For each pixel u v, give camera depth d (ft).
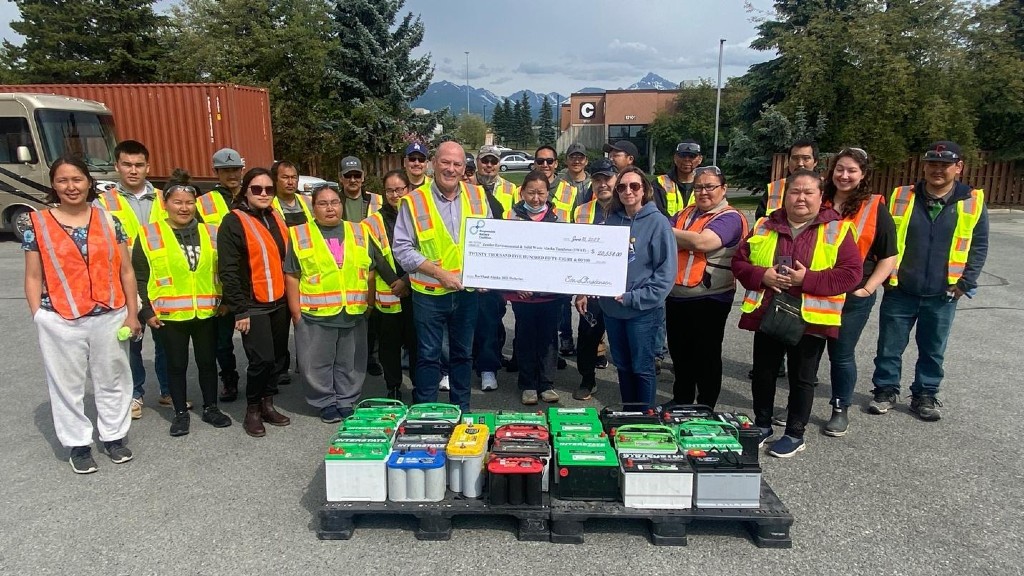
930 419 15.70
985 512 11.52
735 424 11.99
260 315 14.90
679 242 14.43
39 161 41.19
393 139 71.72
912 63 58.39
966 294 15.20
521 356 17.28
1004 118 62.18
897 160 58.80
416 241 14.35
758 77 69.15
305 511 11.76
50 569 10.02
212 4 72.43
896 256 14.67
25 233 12.69
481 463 11.16
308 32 68.80
